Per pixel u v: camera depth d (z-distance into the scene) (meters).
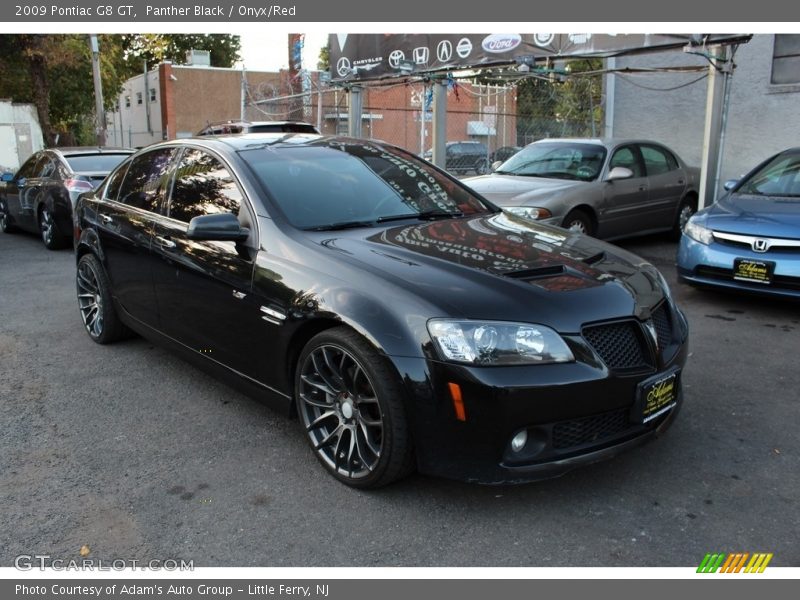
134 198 4.86
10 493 3.20
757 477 3.27
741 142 11.32
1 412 4.11
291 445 3.65
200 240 3.56
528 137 15.88
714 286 6.16
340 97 18.52
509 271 3.13
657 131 12.55
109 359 5.04
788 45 10.62
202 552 2.76
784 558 2.67
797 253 5.66
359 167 4.28
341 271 3.19
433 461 2.88
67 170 9.73
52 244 9.98
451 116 25.36
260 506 3.07
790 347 5.19
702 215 6.41
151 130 38.28
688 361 4.90
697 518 2.94
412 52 11.50
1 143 23.30
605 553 2.72
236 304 3.65
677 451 3.53
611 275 3.25
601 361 2.87
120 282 4.87
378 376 2.91
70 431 3.85
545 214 7.66
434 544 2.79
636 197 8.90
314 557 2.72
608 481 3.25
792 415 3.96
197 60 37.31
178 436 3.77
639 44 8.45
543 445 2.81
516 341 2.77
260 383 3.64
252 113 18.56
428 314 2.84
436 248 3.41
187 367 4.86
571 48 9.20
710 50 8.05
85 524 2.95
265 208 3.68
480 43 10.34
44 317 6.23
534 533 2.86
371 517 2.98
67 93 28.12
